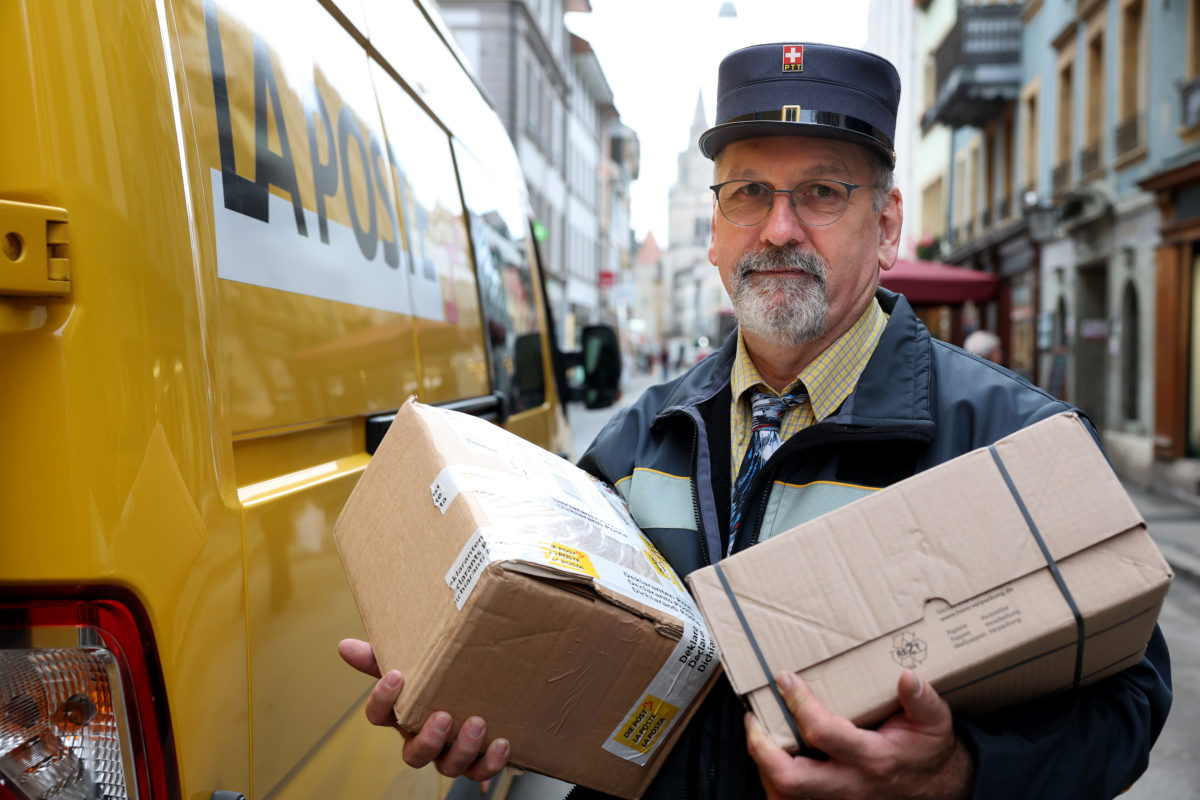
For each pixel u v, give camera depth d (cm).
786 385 155
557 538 119
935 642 110
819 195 152
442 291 256
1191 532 873
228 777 119
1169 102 1166
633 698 124
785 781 108
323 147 177
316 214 168
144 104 112
